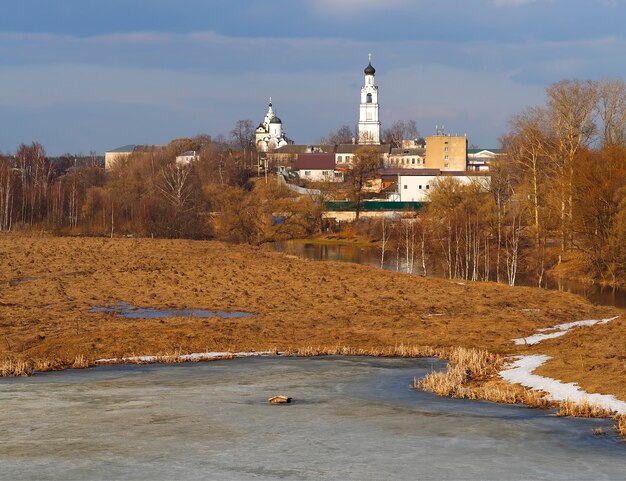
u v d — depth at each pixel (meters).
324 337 54.75
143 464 28.31
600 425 33.03
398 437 31.61
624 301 81.44
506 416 34.84
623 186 95.94
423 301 70.88
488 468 27.80
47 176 199.62
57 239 119.44
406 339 54.06
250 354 50.09
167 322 58.34
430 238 120.81
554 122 109.62
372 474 27.20
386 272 90.62
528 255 111.06
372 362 47.75
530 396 37.59
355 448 30.16
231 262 95.81
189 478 26.88
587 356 43.97
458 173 184.75
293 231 148.75
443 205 131.88
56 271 86.50
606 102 112.00
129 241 117.12
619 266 94.50
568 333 52.78
